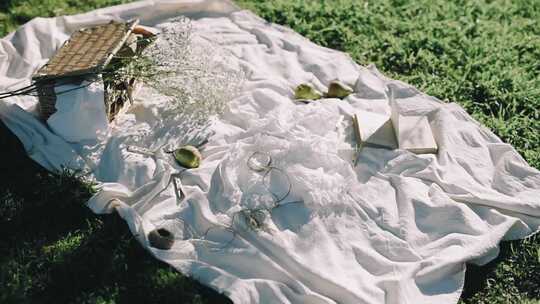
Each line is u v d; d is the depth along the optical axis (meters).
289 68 2.77
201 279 2.02
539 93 2.75
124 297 2.01
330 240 2.13
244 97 2.56
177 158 2.32
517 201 2.27
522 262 2.18
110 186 2.22
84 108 2.31
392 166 2.33
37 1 3.10
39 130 2.40
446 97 2.74
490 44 3.03
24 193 2.25
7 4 3.07
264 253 2.09
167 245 2.09
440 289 2.06
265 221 2.14
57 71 2.31
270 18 3.11
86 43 2.45
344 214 2.19
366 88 2.68
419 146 2.38
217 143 2.40
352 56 2.94
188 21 2.77
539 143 2.58
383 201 2.24
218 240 2.12
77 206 2.21
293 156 2.26
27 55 2.71
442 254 2.13
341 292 1.99
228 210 2.18
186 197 2.22
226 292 1.97
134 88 2.53
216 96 2.48
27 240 2.12
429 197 2.27
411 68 2.91
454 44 3.01
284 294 1.99
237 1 3.20
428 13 3.22
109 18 2.95
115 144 2.36
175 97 2.46
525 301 2.09
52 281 2.02
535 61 2.96
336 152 2.30
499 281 2.14
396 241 2.15
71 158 2.33
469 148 2.45
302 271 2.03
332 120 2.43
